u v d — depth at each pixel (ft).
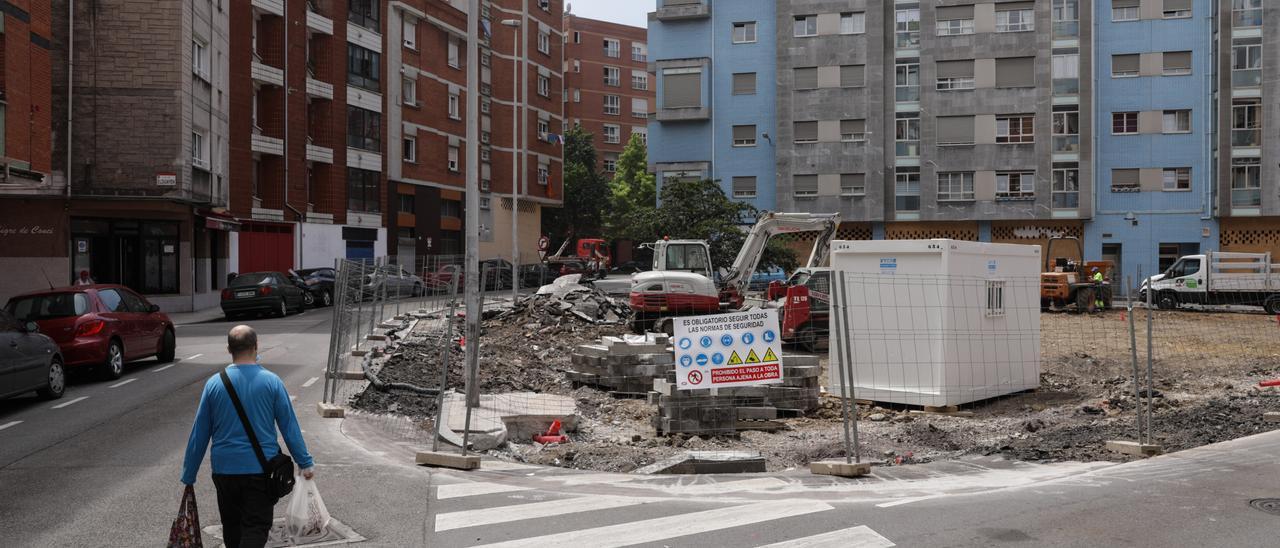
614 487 27.25
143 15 92.02
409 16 163.32
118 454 31.22
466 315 40.27
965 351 42.01
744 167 168.96
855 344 43.60
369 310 64.90
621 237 246.47
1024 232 158.20
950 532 21.52
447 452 32.12
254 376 17.48
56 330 47.21
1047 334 81.41
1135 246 154.61
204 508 24.38
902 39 160.76
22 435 34.73
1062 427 36.78
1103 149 155.43
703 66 169.07
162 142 92.17
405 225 163.32
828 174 162.40
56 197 91.56
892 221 161.99
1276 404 39.91
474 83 42.14
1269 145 147.64
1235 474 27.14
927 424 37.60
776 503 24.76
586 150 257.55
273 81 128.98
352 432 36.27
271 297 96.89
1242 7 148.87
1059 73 155.02
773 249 137.28
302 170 135.33
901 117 160.86
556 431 37.29
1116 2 154.71
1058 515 22.95
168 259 103.86
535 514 23.70
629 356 45.44
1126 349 69.36
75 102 91.40
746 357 31.55
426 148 168.86
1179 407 40.81
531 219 202.18
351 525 22.70
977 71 157.28
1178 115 153.28
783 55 164.04
